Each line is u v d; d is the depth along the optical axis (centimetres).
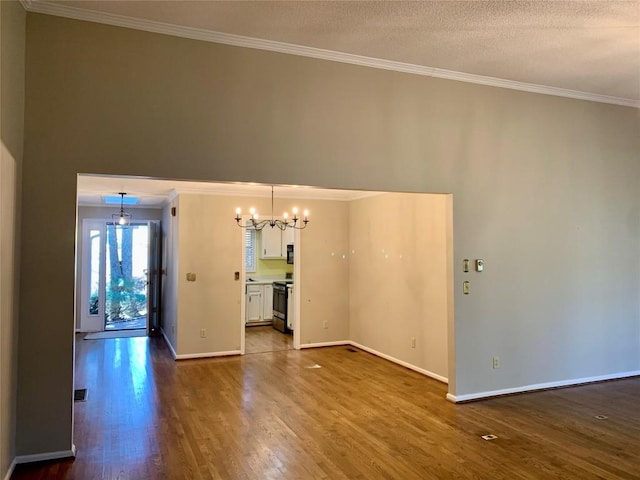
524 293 484
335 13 329
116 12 327
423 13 327
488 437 366
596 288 521
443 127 450
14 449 307
